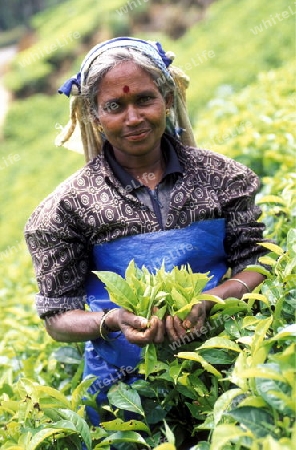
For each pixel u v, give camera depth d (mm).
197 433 2984
